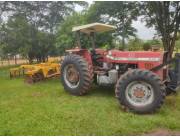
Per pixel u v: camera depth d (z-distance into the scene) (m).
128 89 5.34
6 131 4.24
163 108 5.44
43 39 16.16
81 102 5.98
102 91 7.18
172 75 5.79
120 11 15.16
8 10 16.59
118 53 6.28
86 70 6.55
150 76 5.18
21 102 6.06
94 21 15.34
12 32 15.02
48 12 17.81
